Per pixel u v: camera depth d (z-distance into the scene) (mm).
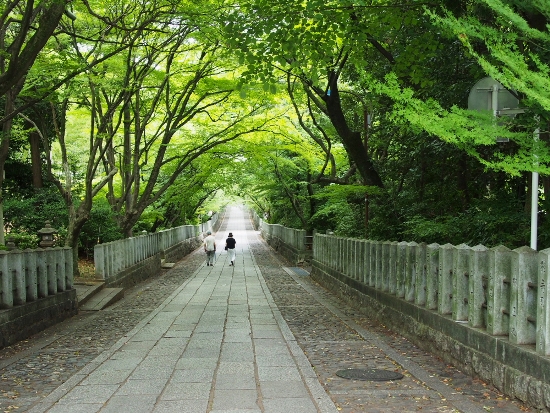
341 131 13242
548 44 5688
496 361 5746
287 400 5430
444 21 5145
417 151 12047
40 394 5766
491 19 7168
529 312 5410
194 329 10078
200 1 11344
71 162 24891
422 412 5051
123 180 21141
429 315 7871
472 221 9734
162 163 20312
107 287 16078
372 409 5145
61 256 11484
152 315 11953
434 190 12984
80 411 5137
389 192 14617
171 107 20578
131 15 13922
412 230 11648
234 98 19172
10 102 12297
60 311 11148
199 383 6113
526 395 5086
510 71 4668
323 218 27750
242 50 9422
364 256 12430
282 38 9547
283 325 10500
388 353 7770
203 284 19906
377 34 10289
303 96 18578
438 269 7770
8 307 8664
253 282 20594
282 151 26453
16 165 20016
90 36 13422
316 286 19156
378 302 10984
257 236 60062
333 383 6152
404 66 10305
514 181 10320
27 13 7750
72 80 13180
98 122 18391
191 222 49781
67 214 19484
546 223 7922
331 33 9797
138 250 21609
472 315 6453
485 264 6383
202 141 21609
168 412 5074
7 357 7660
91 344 8688
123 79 15078
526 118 5438
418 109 5344
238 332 9719
